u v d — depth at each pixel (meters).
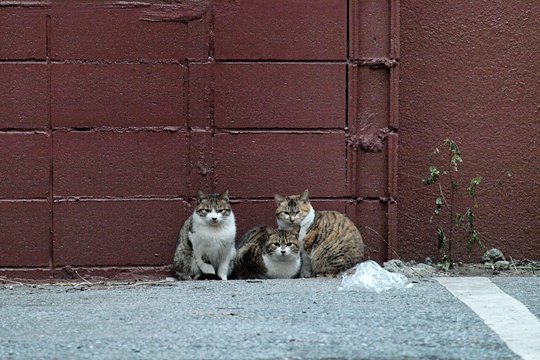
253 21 10.69
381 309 8.05
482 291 8.93
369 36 10.78
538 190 11.23
